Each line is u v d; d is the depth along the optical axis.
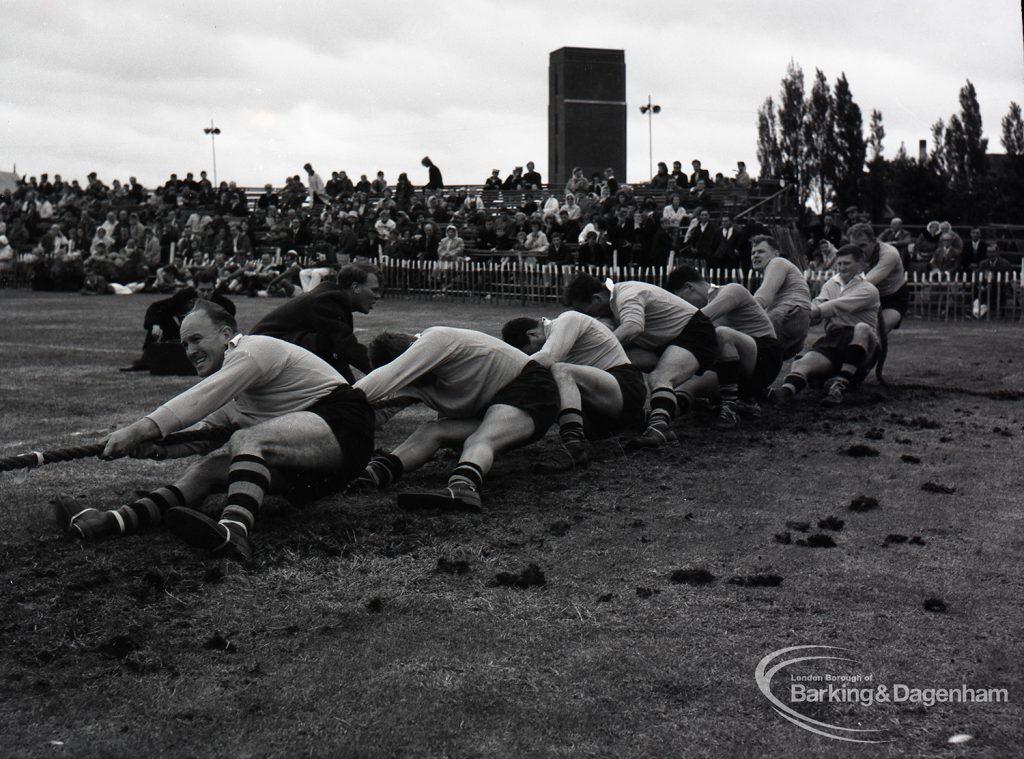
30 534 4.71
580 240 22.97
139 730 3.00
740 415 7.90
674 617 3.79
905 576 4.20
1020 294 19.05
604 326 6.51
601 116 49.94
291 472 4.65
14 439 7.11
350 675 3.34
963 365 11.31
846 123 63.94
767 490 5.62
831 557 4.45
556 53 50.22
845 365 8.64
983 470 6.06
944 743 2.91
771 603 3.92
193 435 4.79
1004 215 43.31
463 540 4.71
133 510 4.62
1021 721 3.02
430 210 29.77
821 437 7.11
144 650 3.54
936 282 19.55
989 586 4.07
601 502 5.38
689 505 5.32
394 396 5.56
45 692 3.24
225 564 4.29
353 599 3.99
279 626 3.74
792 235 25.22
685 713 3.08
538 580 4.15
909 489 5.62
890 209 44.62
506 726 3.01
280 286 25.55
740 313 7.93
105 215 36.00
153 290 27.83
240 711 3.12
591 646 3.54
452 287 24.44
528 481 5.82
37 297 26.31
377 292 6.80
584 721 3.03
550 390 5.59
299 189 36.12
